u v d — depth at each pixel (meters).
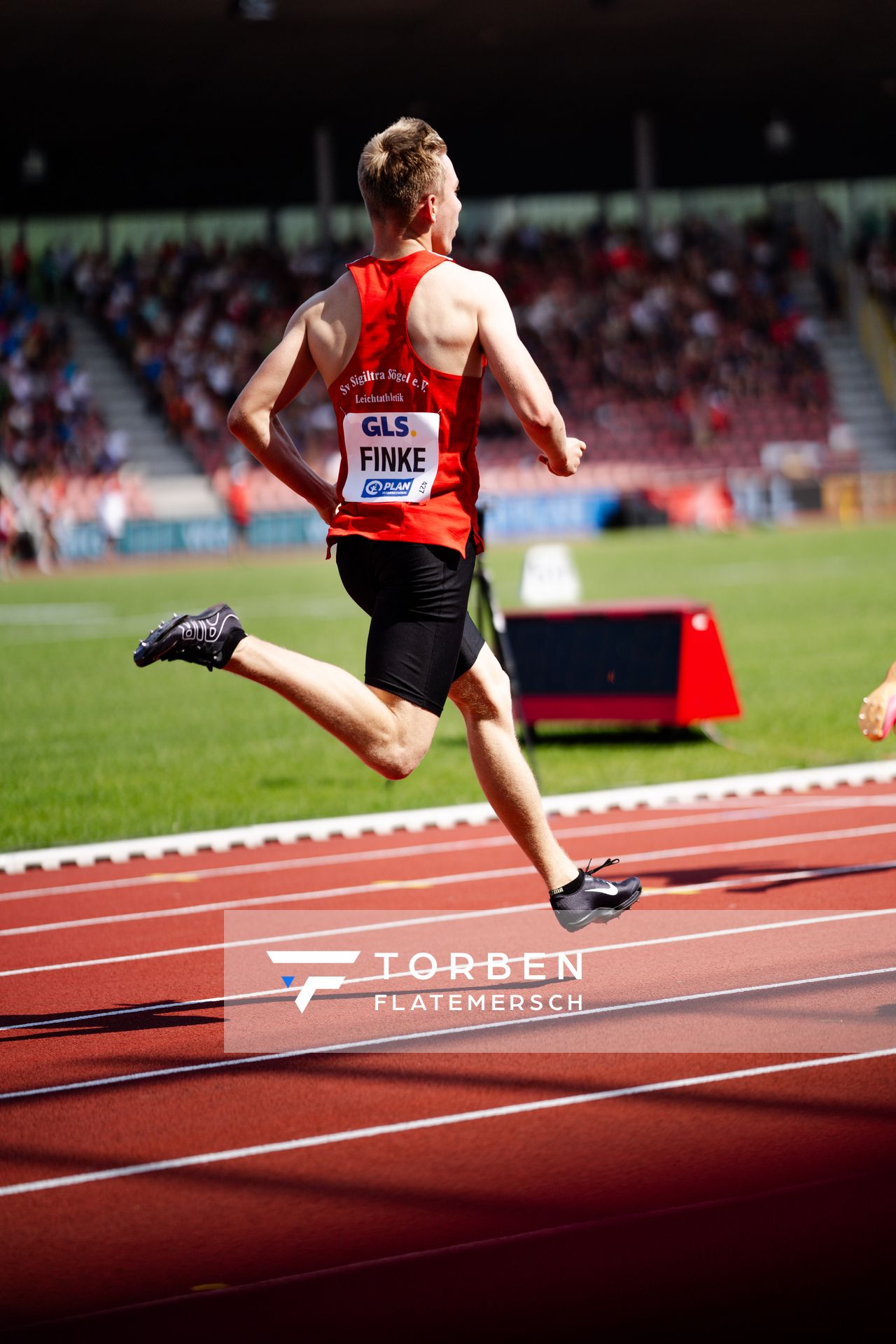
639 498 70.81
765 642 30.02
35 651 34.62
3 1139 7.20
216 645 7.24
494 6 53.97
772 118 77.88
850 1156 6.44
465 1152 6.71
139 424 72.75
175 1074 8.05
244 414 8.05
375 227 8.12
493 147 81.56
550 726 22.55
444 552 7.87
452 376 7.85
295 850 14.46
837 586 41.28
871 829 14.09
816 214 88.69
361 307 7.94
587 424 75.31
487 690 8.63
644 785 16.80
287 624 37.28
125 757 20.36
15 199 79.44
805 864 12.62
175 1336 5.24
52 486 64.88
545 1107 7.22
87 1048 8.61
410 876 13.00
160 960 10.59
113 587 52.62
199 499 69.25
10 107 64.31
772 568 47.81
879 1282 5.37
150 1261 5.81
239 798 17.17
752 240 87.56
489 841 14.50
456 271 7.90
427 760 19.66
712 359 79.81
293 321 8.13
